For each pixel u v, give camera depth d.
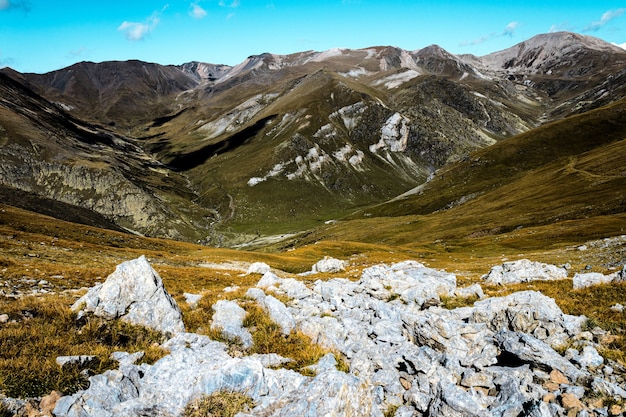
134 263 16.98
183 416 9.88
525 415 9.99
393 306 19.38
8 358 11.31
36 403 9.59
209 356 13.15
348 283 30.36
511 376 11.55
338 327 16.09
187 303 19.50
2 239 54.88
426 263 70.31
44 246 58.41
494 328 16.62
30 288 25.62
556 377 11.70
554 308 16.92
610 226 80.50
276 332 15.88
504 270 36.75
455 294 24.12
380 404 11.29
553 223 106.56
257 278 45.41
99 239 106.25
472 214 164.62
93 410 9.57
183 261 75.44
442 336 14.68
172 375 11.46
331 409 9.34
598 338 14.66
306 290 24.38
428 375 12.20
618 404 10.24
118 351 13.36
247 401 10.45
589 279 23.55
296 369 13.16
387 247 111.19
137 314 15.66
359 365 13.06
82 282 31.14
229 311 17.22
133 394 10.77
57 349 12.32
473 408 9.88
